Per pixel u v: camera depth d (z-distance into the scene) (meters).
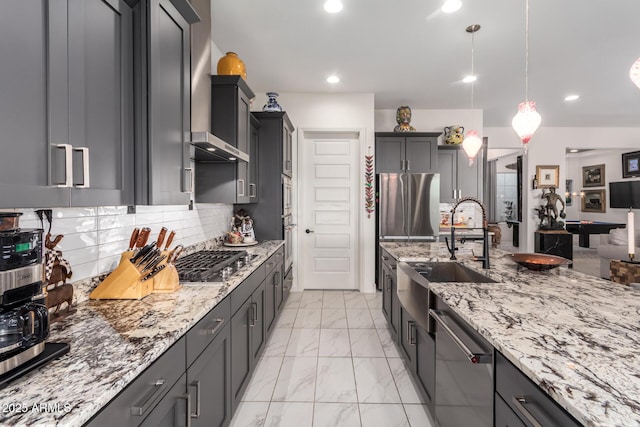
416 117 4.93
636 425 0.55
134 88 1.19
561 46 2.95
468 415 1.16
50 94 0.81
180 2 1.38
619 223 7.38
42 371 0.76
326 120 4.22
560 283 1.54
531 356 0.80
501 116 5.35
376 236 4.41
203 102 2.03
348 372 2.27
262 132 3.48
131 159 1.17
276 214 3.48
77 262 1.36
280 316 3.36
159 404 0.92
